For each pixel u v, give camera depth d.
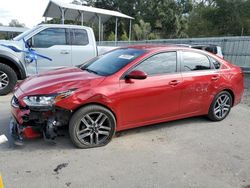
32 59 7.45
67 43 7.87
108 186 3.32
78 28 8.00
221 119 5.85
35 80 4.51
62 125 4.11
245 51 15.66
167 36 50.69
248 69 15.38
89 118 4.17
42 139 4.47
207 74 5.36
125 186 3.33
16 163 3.73
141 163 3.88
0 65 7.05
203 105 5.44
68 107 3.97
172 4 50.47
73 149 4.19
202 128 5.37
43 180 3.38
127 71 4.47
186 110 5.21
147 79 4.61
